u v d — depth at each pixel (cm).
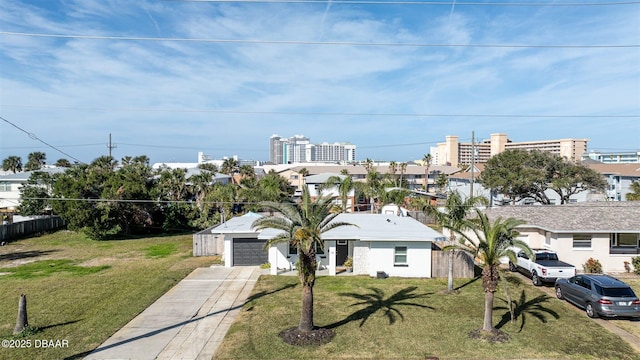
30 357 1395
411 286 2264
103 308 1894
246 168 8431
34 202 4669
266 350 1456
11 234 4009
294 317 1772
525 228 2877
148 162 7769
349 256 2697
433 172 9062
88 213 3775
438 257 2494
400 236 2456
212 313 1841
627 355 1421
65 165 8188
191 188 5100
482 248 1622
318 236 1561
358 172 8469
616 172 6131
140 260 3009
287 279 2408
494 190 5097
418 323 1705
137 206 4106
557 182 4541
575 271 2227
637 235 2739
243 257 2775
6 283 2344
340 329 1639
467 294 2122
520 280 2422
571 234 2619
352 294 2100
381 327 1659
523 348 1473
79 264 2884
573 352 1443
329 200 1694
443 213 2469
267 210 4438
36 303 1966
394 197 4809
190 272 2598
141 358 1400
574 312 1848
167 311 1867
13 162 7869
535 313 1834
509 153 4938
